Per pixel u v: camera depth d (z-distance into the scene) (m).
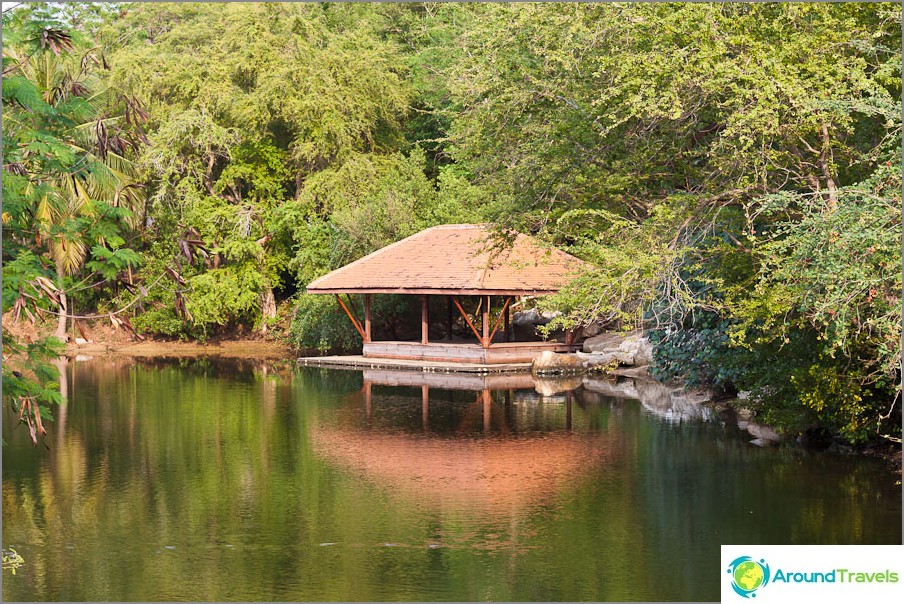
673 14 15.30
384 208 40.34
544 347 35.78
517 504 14.86
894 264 11.85
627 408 24.55
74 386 29.86
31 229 11.39
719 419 22.39
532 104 19.06
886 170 12.47
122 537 13.25
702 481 15.91
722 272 17.16
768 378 18.86
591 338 35.88
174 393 28.14
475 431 21.39
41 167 11.59
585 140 18.50
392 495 15.57
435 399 26.64
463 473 17.16
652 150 17.17
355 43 45.47
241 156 43.97
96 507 14.87
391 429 21.78
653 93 14.99
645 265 15.12
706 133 17.52
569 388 29.03
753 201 13.82
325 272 41.03
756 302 14.70
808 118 13.96
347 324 40.00
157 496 15.55
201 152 43.19
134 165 36.28
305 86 42.69
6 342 10.88
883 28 16.12
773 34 15.48
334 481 16.59
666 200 16.12
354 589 11.02
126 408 25.12
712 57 14.70
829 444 18.64
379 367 35.56
